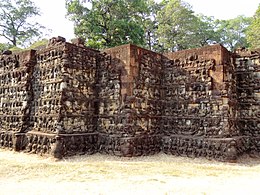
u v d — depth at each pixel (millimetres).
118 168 12383
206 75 16328
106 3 30750
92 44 30219
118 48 16656
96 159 14602
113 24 30219
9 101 18609
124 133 15516
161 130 17891
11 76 18750
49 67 16359
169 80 18094
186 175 11273
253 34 31891
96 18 30703
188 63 17281
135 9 32750
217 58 16062
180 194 8484
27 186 9312
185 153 16234
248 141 17422
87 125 16453
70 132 15359
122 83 16109
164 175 11180
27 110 17219
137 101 16234
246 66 18266
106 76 17016
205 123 16000
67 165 12766
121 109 15906
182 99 17266
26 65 17516
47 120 15711
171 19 39562
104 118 16703
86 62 16781
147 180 10234
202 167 13133
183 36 40375
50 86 16047
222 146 14898
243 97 18172
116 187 9211
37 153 15484
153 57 17859
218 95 15758
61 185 9453
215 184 9781
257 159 16062
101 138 16453
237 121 17297
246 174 11703
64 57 15453
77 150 15383
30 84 17453
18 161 13555
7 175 10914
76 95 15930
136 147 15664
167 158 15625
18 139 16609
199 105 16438
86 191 8695
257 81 17812
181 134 16938
